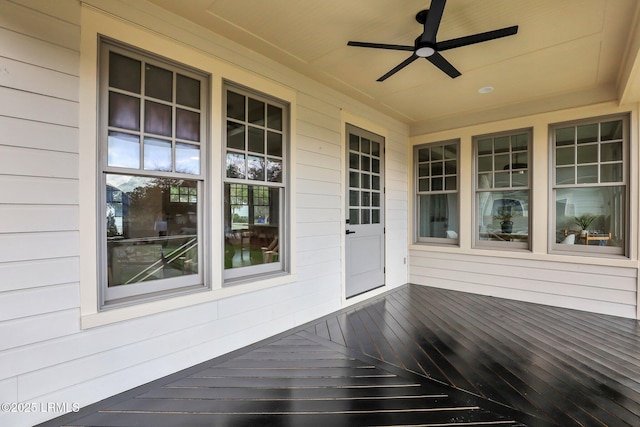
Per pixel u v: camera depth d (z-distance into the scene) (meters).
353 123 4.26
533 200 4.29
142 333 2.26
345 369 2.48
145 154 2.36
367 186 4.59
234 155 2.94
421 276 5.35
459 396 2.11
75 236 1.99
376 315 3.80
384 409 1.97
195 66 2.60
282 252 3.38
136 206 2.37
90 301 2.03
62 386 1.92
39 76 1.87
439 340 3.04
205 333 2.62
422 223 5.48
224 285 2.77
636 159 3.63
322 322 3.56
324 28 2.69
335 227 3.97
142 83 2.35
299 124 3.51
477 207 4.85
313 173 3.67
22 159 1.81
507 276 4.49
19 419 1.78
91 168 2.05
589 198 4.02
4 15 1.76
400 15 2.51
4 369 1.74
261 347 2.89
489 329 3.32
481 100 4.33
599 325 3.41
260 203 3.21
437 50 2.44
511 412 1.94
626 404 2.01
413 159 5.48
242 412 1.94
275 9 2.43
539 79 3.64
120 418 1.88
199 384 2.26
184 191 2.62
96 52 2.08
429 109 4.70
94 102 2.07
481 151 4.82
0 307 1.74
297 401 2.06
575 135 4.06
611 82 3.72
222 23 2.61
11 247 1.78
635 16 2.45
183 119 2.58
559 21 2.54
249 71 3.00
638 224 3.62
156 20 2.38
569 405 2.01
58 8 1.93
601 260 3.80
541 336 3.11
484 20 2.55
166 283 2.49
